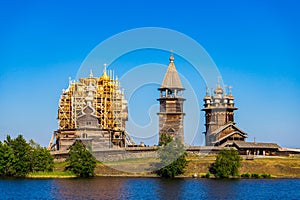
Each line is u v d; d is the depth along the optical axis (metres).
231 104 156.12
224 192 94.50
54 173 121.00
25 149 123.94
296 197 90.31
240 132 148.00
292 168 125.56
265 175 121.25
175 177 117.12
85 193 90.38
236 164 120.06
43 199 85.25
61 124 138.88
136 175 116.75
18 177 118.88
